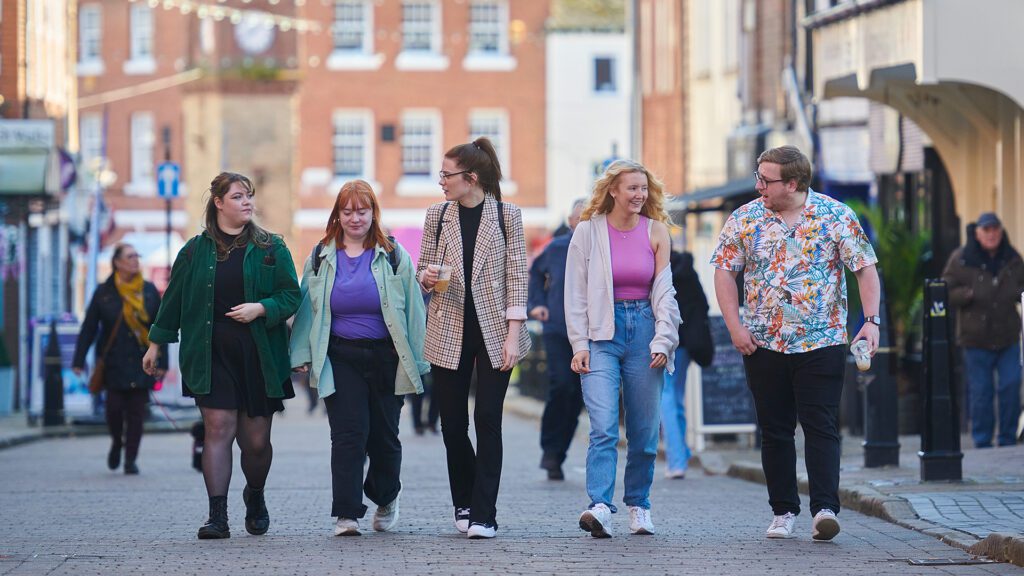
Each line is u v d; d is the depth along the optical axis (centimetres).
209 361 1638
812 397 1582
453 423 1647
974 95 3056
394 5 9481
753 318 1600
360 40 9494
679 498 2147
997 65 2725
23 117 5038
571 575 1366
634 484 1664
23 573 1388
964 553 1500
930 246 3453
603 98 9512
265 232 1672
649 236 1639
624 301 1639
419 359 1681
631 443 1658
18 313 5041
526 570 1395
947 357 2012
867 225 3594
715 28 6125
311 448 3319
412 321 1678
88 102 9419
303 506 2038
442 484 2373
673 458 2511
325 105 9444
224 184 1648
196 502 2108
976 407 2656
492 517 1630
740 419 2898
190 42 9356
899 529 1695
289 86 9400
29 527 1811
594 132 9525
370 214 1662
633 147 5169
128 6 9425
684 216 3703
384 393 1673
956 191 3284
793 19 4588
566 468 2689
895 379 2259
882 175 3856
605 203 1647
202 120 9331
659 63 6994
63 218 5322
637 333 1638
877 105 3872
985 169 3192
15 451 3300
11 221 4894
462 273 1625
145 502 2116
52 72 5597
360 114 9481
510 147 9525
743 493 2227
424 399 3866
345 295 1642
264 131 9388
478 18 9550
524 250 1639
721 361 2897
